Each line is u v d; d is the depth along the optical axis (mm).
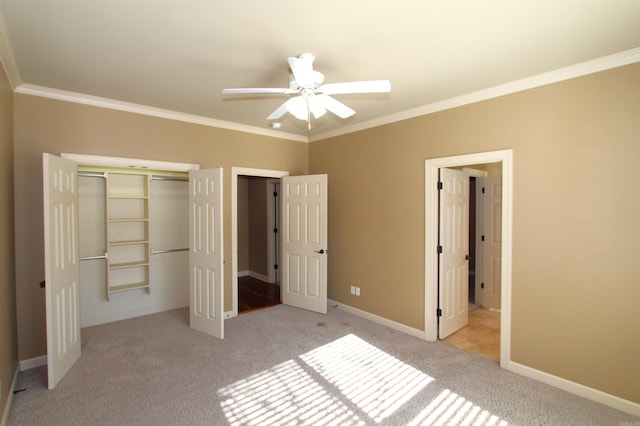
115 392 2570
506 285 2924
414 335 3713
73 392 2568
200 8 1781
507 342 2934
